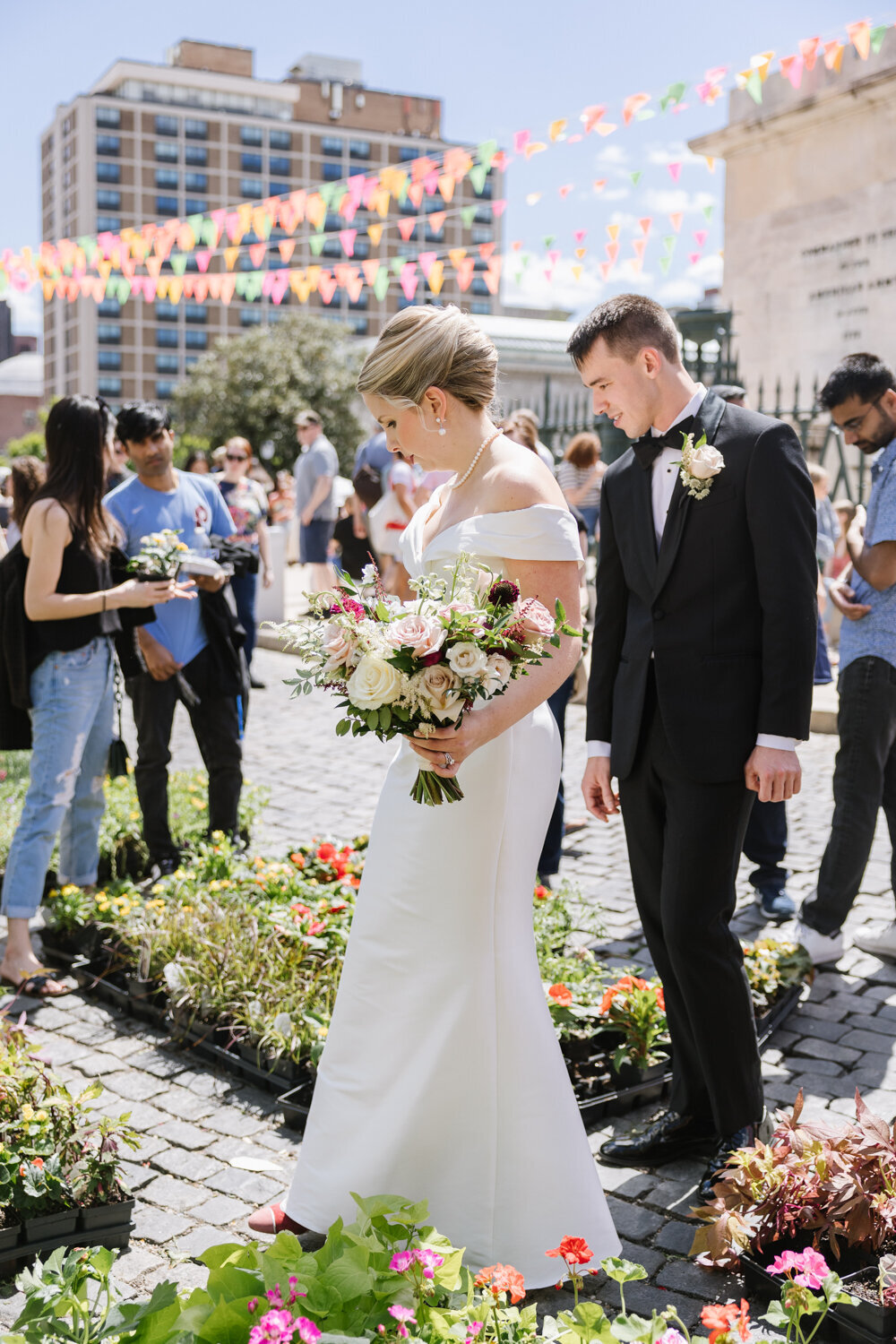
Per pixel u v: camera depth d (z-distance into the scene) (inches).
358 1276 68.4
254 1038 127.5
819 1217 88.0
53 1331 67.7
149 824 183.9
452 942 88.6
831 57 225.8
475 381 88.4
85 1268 72.6
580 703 335.3
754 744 101.1
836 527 319.3
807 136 430.9
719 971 101.4
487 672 76.0
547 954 141.8
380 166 4439.0
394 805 91.5
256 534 346.0
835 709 291.6
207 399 1721.2
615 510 109.3
